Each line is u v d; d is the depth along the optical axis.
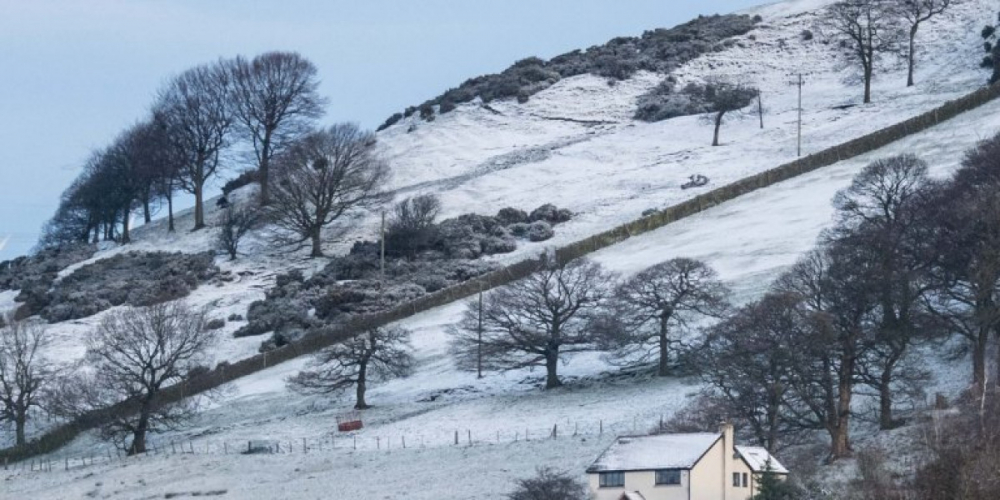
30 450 172.12
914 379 135.25
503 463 138.12
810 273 157.00
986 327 136.12
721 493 115.25
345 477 140.62
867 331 139.75
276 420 171.00
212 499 138.25
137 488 144.75
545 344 169.88
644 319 166.50
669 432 128.25
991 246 142.50
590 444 140.38
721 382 133.88
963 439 117.94
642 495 113.12
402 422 162.12
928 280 147.25
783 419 131.00
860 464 119.06
